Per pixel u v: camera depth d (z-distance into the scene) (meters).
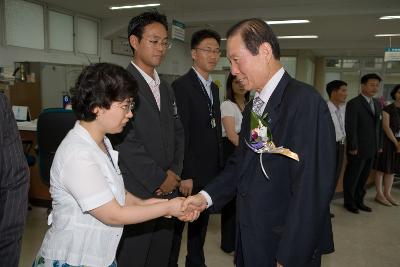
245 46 1.09
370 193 4.70
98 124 1.07
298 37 9.77
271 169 1.11
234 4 6.86
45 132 2.98
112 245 1.13
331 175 1.05
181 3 6.81
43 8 6.67
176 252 2.16
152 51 1.67
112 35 8.40
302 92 1.08
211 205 1.42
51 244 1.06
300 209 1.04
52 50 6.93
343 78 13.27
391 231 3.33
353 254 2.82
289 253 1.05
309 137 1.04
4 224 0.93
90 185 0.99
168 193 1.75
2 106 0.94
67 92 5.96
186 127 2.07
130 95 1.07
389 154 4.09
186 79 2.12
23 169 0.98
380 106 3.88
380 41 10.06
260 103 1.16
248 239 1.16
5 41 5.85
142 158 1.58
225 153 2.54
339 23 7.57
